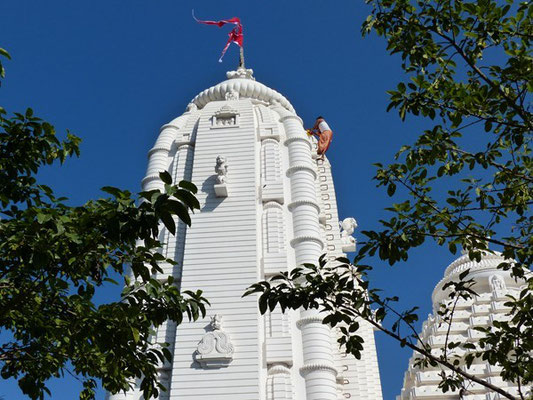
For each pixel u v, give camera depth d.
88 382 16.06
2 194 13.59
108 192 11.13
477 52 14.09
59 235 11.55
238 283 31.45
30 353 14.03
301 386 29.17
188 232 33.72
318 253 34.06
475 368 39.09
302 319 30.81
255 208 34.44
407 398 43.16
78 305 13.18
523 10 14.01
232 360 28.95
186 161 39.03
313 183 37.44
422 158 15.36
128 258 13.77
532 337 14.55
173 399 28.11
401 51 15.27
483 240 15.79
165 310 13.89
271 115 41.09
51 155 15.93
